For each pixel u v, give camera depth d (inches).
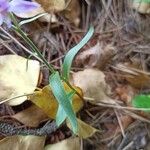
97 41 9.8
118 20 10.0
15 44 9.4
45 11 9.6
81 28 10.0
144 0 9.1
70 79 9.0
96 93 9.0
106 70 9.5
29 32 9.6
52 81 6.8
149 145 8.9
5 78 8.6
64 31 9.8
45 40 9.6
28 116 8.7
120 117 9.1
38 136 8.4
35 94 8.2
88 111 9.1
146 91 9.4
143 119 9.1
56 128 8.6
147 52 9.7
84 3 10.1
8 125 8.7
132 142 9.0
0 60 8.7
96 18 10.0
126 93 9.3
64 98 6.8
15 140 8.3
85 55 9.5
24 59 8.7
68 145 8.5
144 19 10.0
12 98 8.2
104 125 9.1
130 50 9.7
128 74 9.5
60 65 9.4
